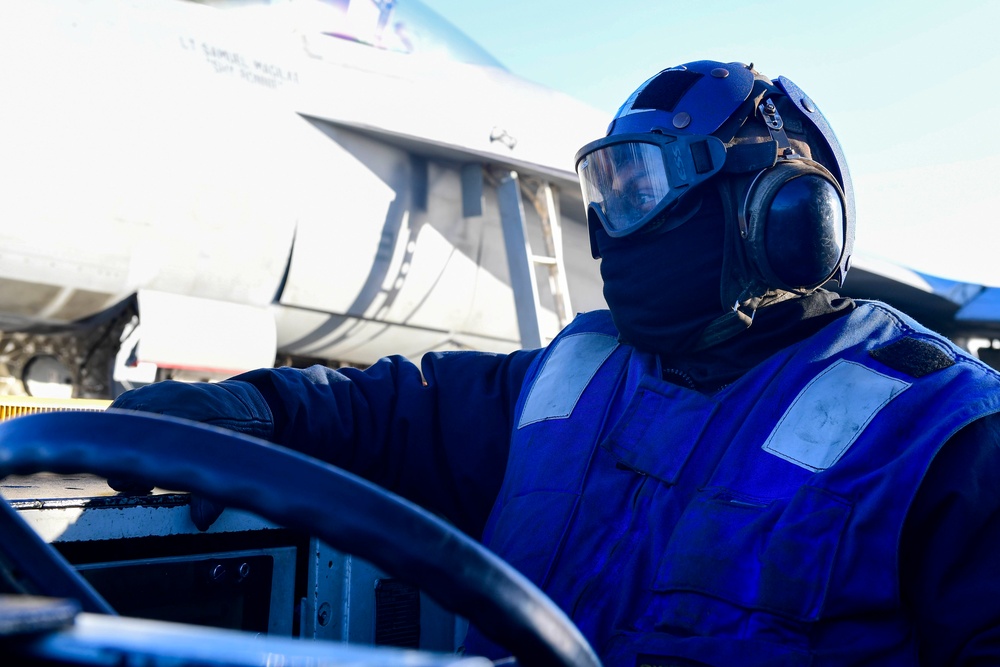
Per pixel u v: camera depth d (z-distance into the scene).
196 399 1.08
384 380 1.37
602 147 1.22
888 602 0.88
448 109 5.69
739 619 0.91
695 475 1.05
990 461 0.92
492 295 6.14
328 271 5.30
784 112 1.22
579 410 1.19
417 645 1.23
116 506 0.90
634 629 0.98
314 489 0.42
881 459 0.95
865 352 1.08
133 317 5.02
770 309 1.17
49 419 0.46
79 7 4.48
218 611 1.01
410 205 5.69
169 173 4.62
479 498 1.33
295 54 5.23
